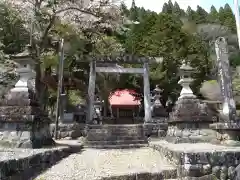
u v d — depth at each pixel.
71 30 18.39
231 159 6.21
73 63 19.61
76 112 20.62
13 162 5.03
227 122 7.55
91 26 18.84
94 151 9.09
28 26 17.25
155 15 23.66
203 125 8.71
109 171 6.33
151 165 6.86
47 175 5.87
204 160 6.10
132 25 25.06
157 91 17.88
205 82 19.02
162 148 7.86
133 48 21.67
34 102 7.62
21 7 16.30
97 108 19.48
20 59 7.79
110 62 16.06
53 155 6.92
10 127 7.19
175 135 8.84
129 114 26.80
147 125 12.76
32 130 7.21
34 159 5.94
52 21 15.70
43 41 15.86
